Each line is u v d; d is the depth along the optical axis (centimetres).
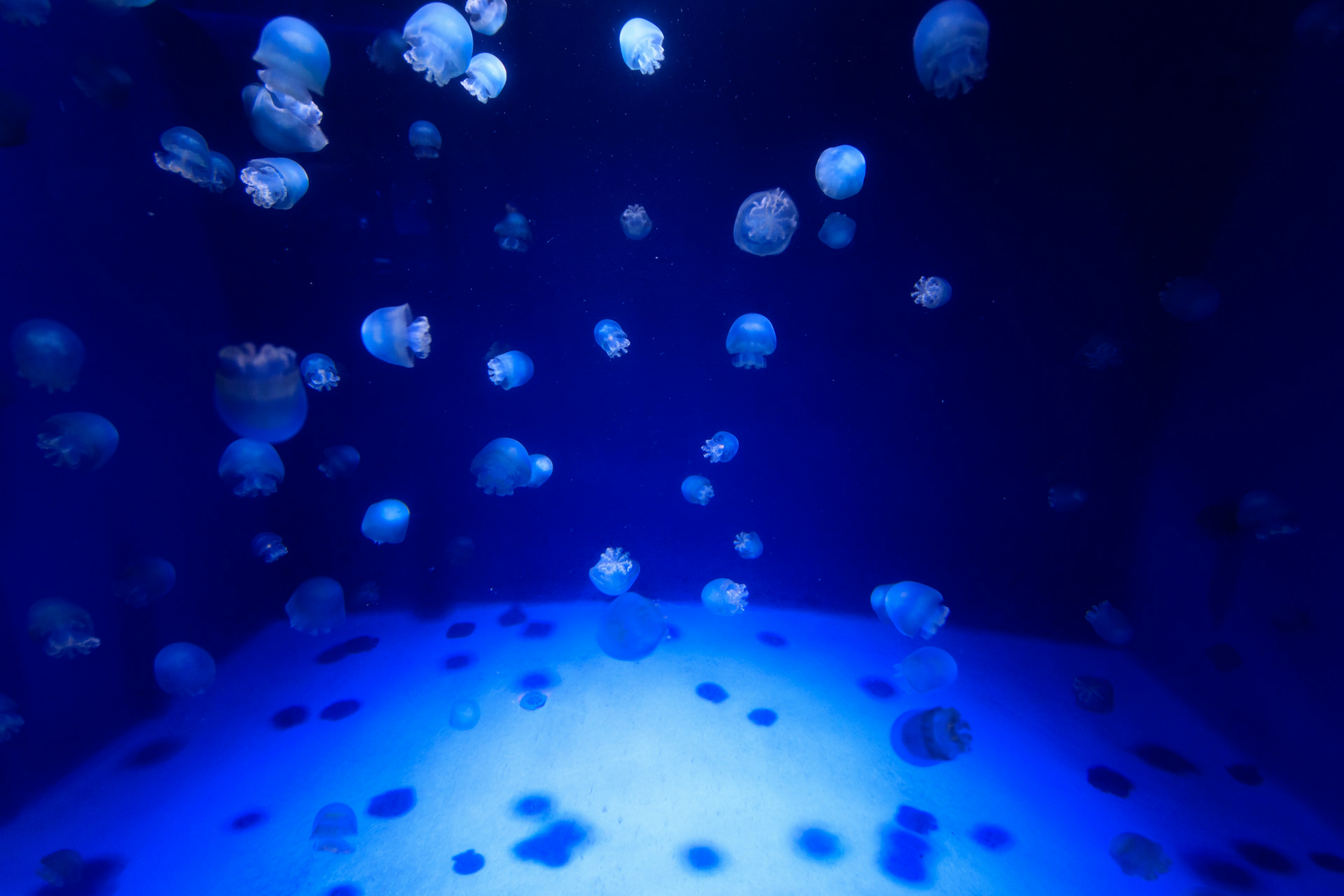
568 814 274
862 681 365
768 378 408
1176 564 340
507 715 337
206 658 329
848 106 349
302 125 312
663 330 402
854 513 424
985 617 405
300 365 382
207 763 303
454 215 376
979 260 363
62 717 282
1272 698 286
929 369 388
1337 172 253
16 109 233
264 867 249
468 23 327
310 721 334
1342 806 256
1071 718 331
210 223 360
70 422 272
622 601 341
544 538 442
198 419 360
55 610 271
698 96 353
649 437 424
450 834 264
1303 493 271
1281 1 269
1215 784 287
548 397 415
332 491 420
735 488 431
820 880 243
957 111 340
